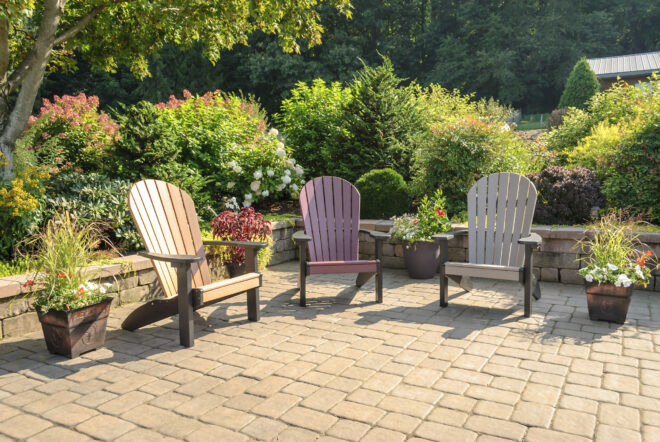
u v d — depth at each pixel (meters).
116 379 2.89
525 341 3.48
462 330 3.73
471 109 9.73
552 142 8.68
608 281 3.81
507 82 27.00
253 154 7.39
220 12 5.91
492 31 27.70
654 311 4.16
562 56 28.72
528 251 3.98
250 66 24.58
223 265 5.41
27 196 4.37
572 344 3.40
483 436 2.24
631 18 30.47
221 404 2.57
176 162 6.58
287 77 24.55
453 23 30.89
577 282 5.18
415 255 5.48
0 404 2.58
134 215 3.63
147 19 6.00
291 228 6.64
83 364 3.12
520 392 2.68
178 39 6.79
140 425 2.36
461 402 2.58
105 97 24.20
